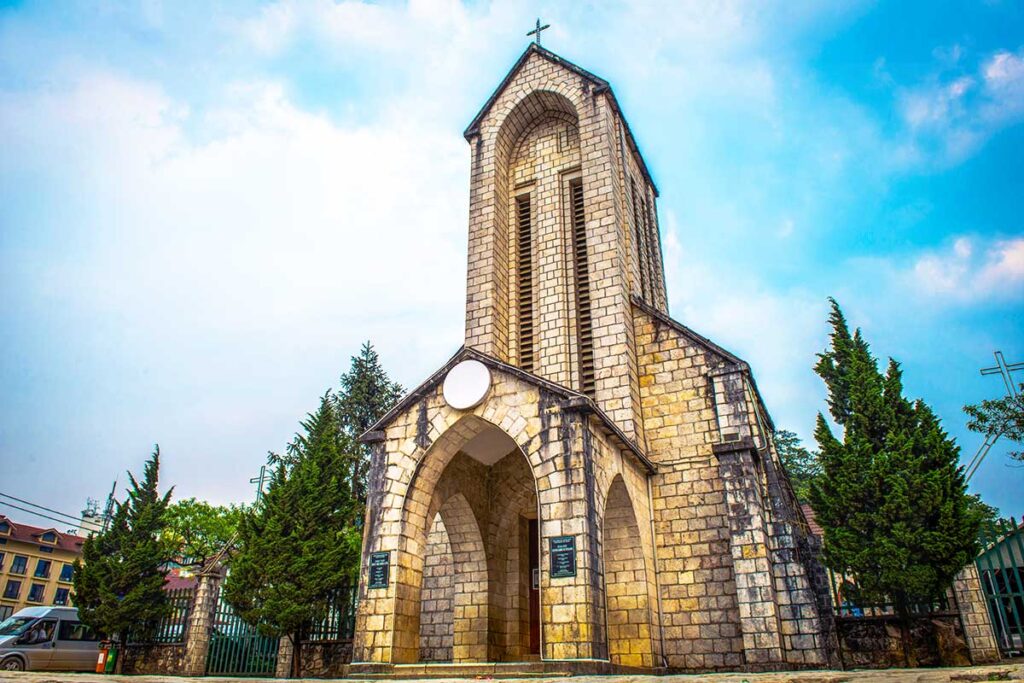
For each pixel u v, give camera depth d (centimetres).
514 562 2241
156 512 2883
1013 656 2017
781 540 1991
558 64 3011
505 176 3005
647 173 3425
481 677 1409
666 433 2264
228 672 2517
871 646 1839
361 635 1705
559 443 1695
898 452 1856
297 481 2544
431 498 1909
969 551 1772
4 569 6625
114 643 2677
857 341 2092
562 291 2614
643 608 1884
